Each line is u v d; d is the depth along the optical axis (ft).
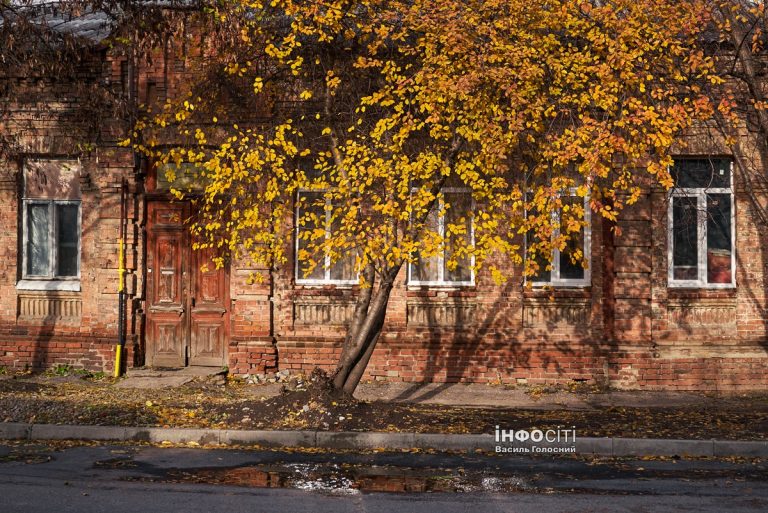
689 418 39.29
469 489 26.96
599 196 35.76
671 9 37.78
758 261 50.16
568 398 46.21
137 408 38.55
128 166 50.85
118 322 50.93
